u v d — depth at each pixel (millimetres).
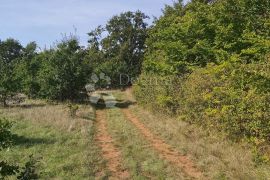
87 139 15109
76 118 20578
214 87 13961
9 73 27812
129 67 61469
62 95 30750
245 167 10172
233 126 12406
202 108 15148
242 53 16500
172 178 10281
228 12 19016
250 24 18109
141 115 22734
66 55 30938
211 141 13273
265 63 12273
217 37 19078
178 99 18266
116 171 11203
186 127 15883
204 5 21156
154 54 30156
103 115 24266
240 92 12336
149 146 14047
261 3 18547
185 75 19250
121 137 15906
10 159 12047
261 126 10883
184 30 21047
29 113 21609
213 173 10203
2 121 5734
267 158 10195
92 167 11359
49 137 15422
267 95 10867
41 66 32156
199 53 20453
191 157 12023
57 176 10508
